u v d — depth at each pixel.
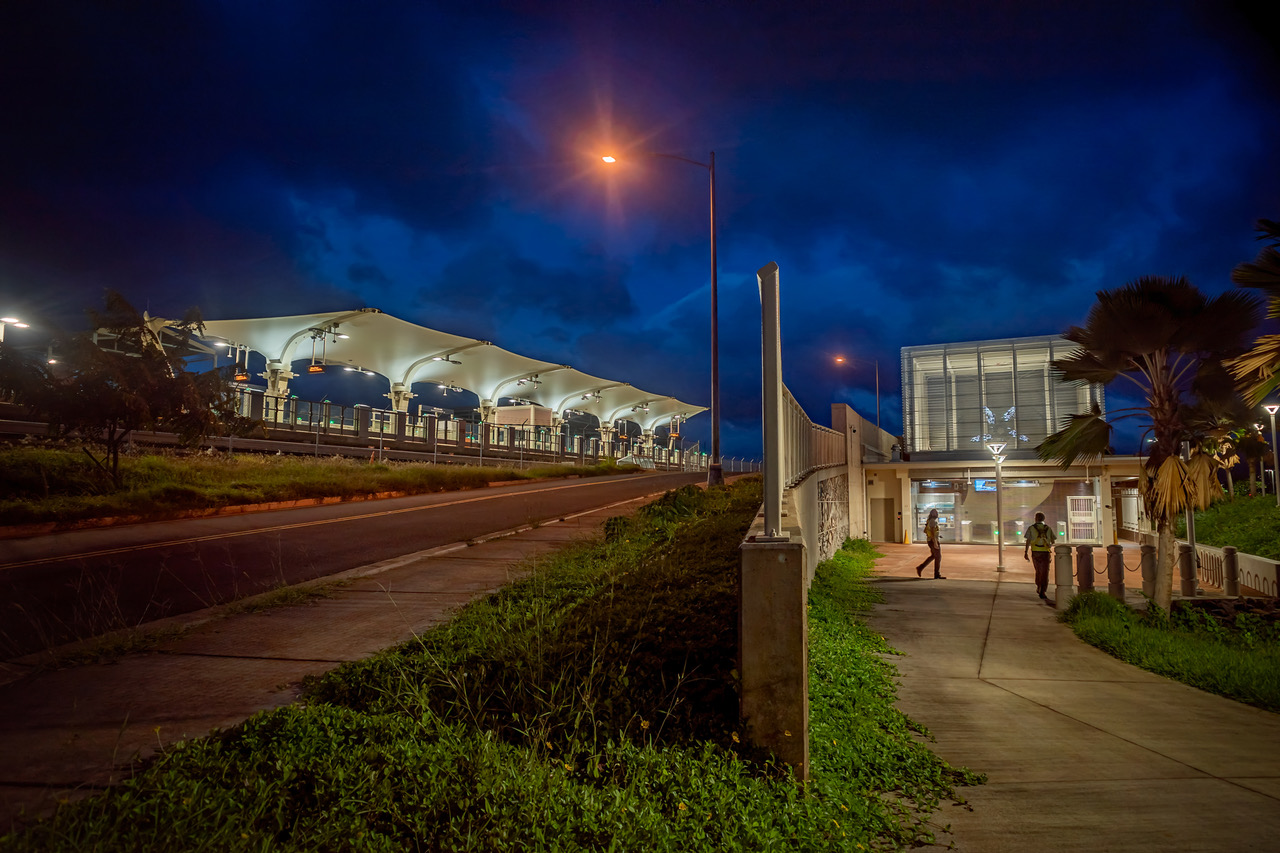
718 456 22.72
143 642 6.17
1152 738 6.31
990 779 5.19
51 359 19.22
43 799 3.30
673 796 3.65
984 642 10.73
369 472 27.36
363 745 3.76
